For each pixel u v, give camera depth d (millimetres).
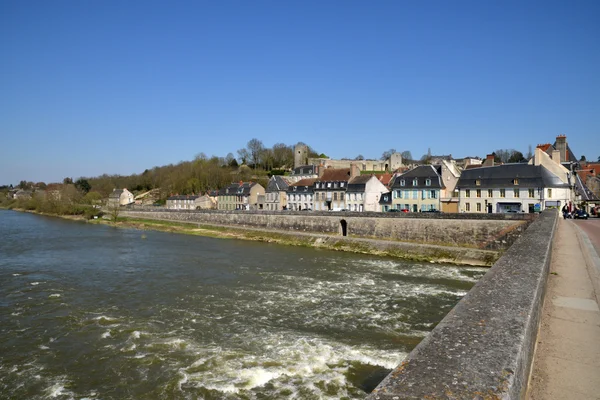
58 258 34906
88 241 47312
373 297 22328
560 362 4492
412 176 56125
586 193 50656
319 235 47656
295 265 32406
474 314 3871
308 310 19938
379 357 14648
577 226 24562
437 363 2830
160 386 12852
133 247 42625
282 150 130250
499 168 48812
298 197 71750
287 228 55188
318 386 12688
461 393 2398
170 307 20500
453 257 35188
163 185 120875
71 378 13500
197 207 93625
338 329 17406
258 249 42875
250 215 61438
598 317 6055
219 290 23781
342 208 65062
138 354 15102
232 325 17906
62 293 23203
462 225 38594
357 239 43531
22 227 63656
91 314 19516
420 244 38750
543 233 11000
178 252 39188
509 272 5750
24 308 20453
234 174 117000
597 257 11758
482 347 3070
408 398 2379
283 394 12266
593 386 3953
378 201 63062
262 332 17078
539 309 5230
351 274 28828
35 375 13719
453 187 54094
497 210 47031
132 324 18125
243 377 13281
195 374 13547
